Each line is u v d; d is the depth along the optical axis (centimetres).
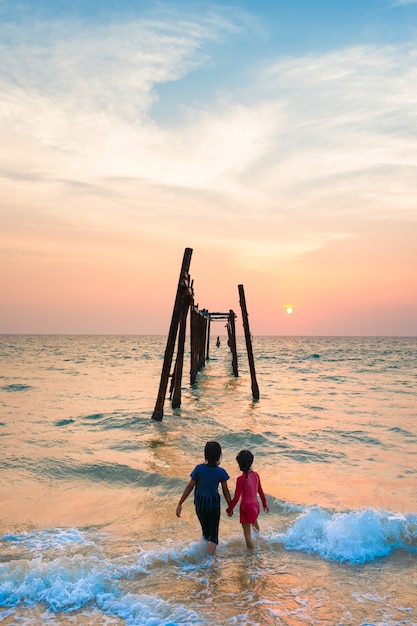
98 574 415
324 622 359
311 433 1111
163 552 462
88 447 922
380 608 381
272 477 748
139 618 361
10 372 2977
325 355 6322
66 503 614
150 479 709
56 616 365
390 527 507
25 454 855
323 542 494
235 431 1095
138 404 1561
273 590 405
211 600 386
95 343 12038
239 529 535
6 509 588
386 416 1380
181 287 1249
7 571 415
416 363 4519
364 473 780
